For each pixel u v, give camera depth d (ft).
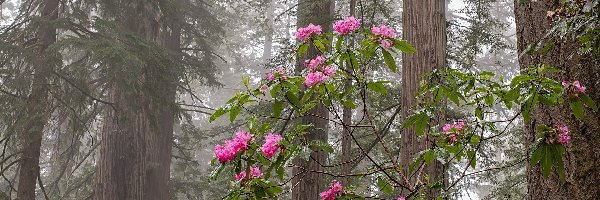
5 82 33.91
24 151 33.24
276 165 9.19
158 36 48.11
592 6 8.47
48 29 34.76
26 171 33.01
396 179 11.05
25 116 32.50
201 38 53.31
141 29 42.39
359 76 10.21
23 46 33.65
